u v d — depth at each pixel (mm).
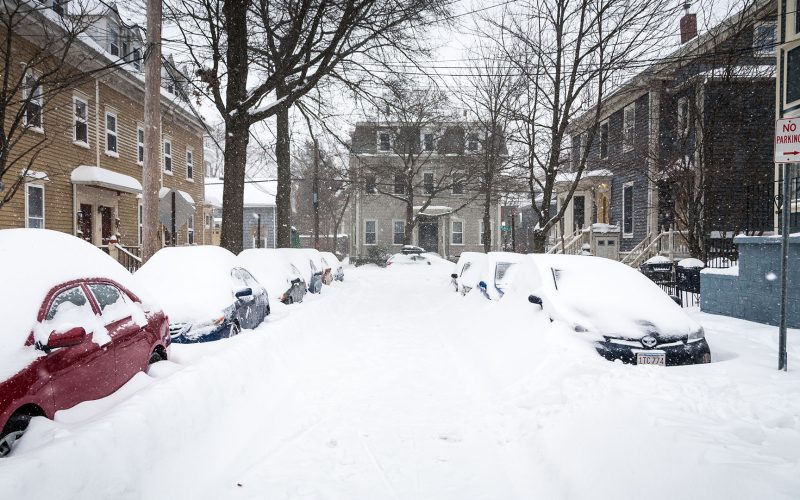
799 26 11086
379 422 4961
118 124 18812
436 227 41750
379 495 3568
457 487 3686
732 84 14094
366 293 18000
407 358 7672
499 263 11867
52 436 3021
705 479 2805
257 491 3592
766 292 8430
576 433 3984
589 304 6273
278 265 12031
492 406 5270
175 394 4145
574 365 5191
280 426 4859
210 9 12836
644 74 14391
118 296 4707
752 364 5332
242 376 5527
